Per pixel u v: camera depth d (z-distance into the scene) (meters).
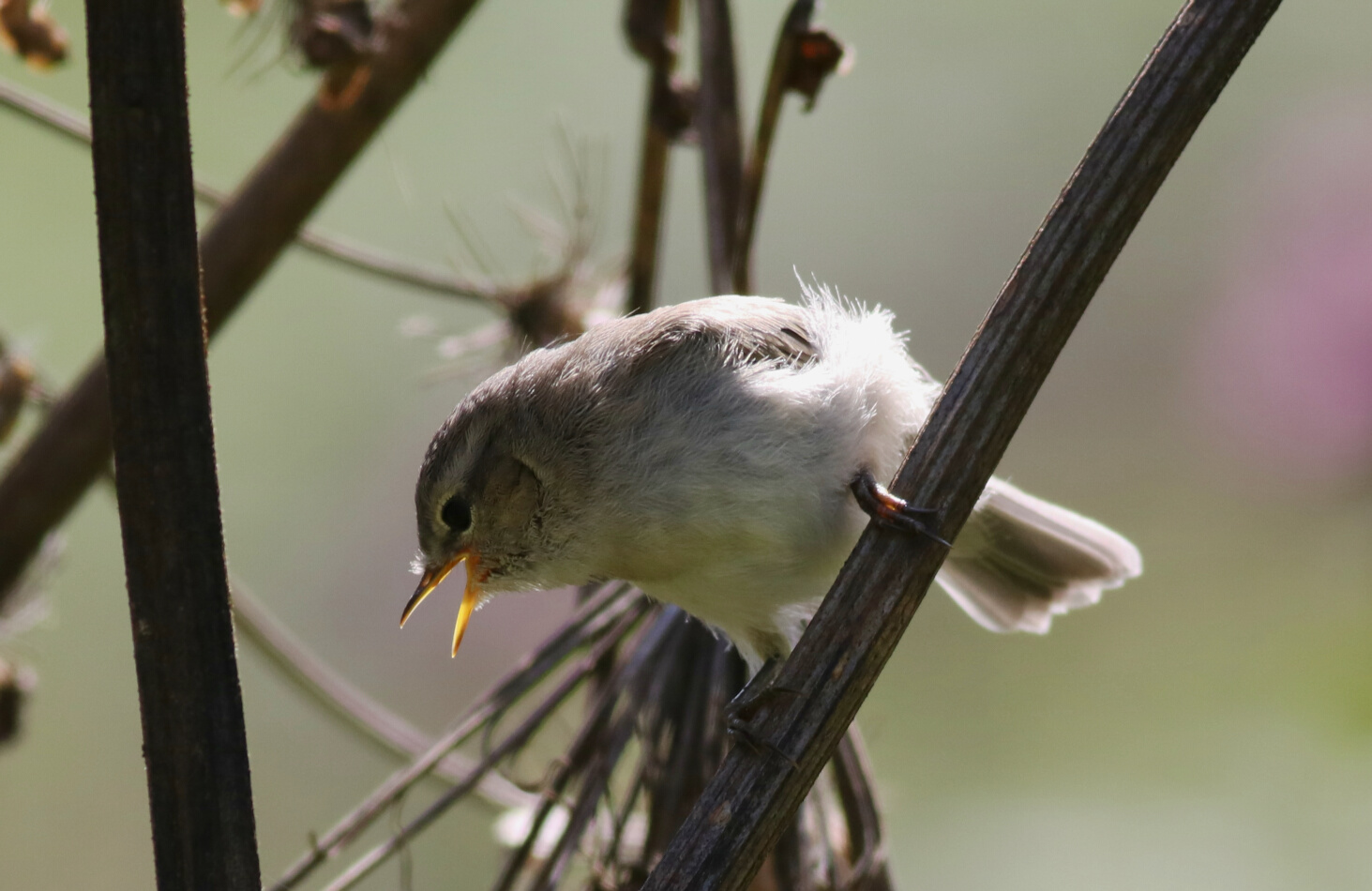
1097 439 12.83
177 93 4.50
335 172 7.96
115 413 4.61
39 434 7.99
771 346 7.16
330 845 6.47
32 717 12.43
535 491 7.10
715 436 6.76
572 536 7.08
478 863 11.87
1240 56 5.17
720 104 8.14
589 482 6.93
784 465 6.77
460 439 7.32
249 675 12.51
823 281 13.60
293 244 8.40
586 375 7.09
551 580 7.36
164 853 4.68
